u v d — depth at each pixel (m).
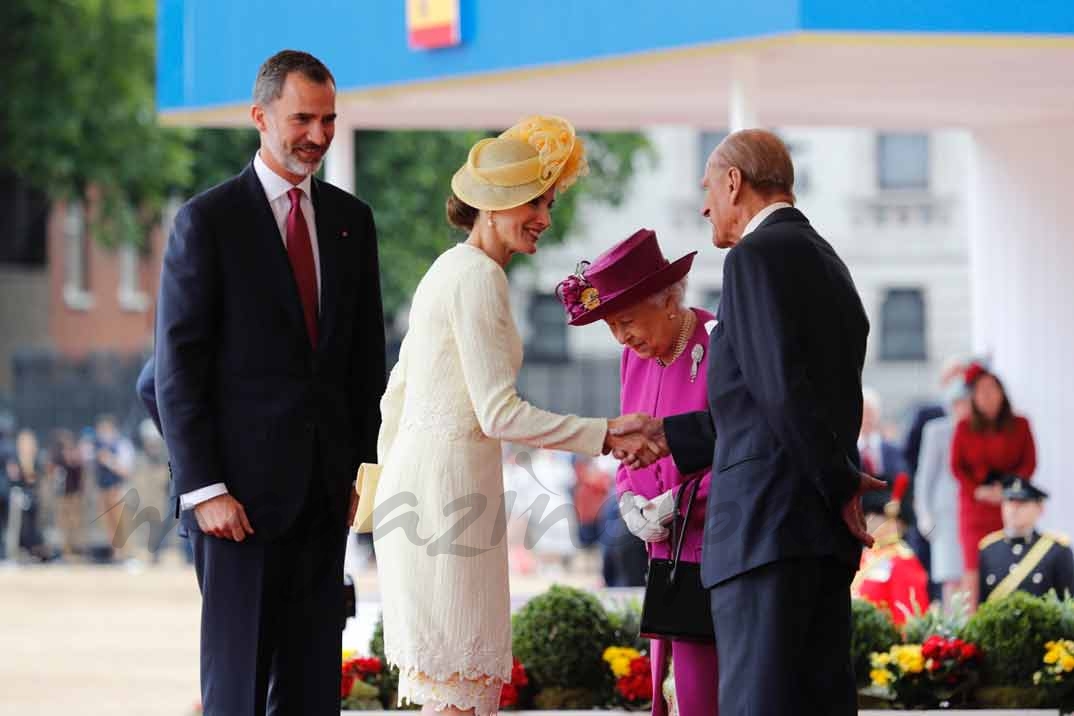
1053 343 45.53
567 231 116.69
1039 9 32.56
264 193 22.02
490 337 20.33
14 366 111.38
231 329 21.80
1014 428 40.81
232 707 21.62
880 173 149.50
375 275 22.88
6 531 89.44
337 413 22.20
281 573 21.94
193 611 67.50
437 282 20.62
